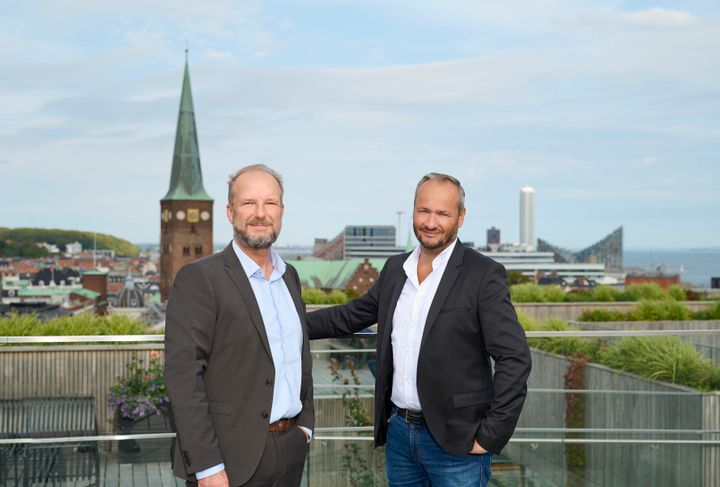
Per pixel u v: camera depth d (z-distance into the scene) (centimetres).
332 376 445
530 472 490
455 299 310
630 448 497
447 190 311
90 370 557
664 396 606
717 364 707
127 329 907
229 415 281
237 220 290
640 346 762
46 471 392
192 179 13688
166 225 13662
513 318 304
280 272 306
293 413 299
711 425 617
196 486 273
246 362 283
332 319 359
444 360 308
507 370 298
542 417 578
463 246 322
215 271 284
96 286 15750
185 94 13600
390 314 327
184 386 270
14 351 569
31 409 460
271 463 287
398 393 324
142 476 397
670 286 1966
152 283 19612
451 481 314
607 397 586
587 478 491
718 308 1597
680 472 498
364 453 439
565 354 773
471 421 308
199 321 277
